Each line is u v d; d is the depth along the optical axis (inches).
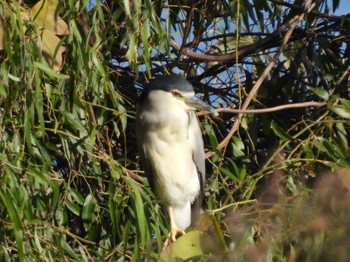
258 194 368.8
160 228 366.3
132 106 435.5
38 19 362.0
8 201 306.8
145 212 346.6
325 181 313.7
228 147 435.2
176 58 456.4
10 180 317.7
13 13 340.2
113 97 361.7
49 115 352.5
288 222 314.2
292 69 455.8
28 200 323.9
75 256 331.9
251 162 434.6
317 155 362.6
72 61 354.6
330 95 390.6
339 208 309.4
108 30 373.1
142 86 458.3
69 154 355.6
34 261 319.3
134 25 361.1
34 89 343.6
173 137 427.2
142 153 433.4
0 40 341.4
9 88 336.2
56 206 349.1
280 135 361.1
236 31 411.5
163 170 430.6
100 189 375.9
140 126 431.5
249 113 409.4
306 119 426.0
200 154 431.8
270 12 435.8
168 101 426.0
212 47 471.8
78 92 355.6
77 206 351.6
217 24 474.0
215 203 381.7
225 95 465.1
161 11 419.2
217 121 448.1
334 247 308.7
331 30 470.9
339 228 308.0
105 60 384.5
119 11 370.3
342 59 466.0
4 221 320.5
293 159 350.3
